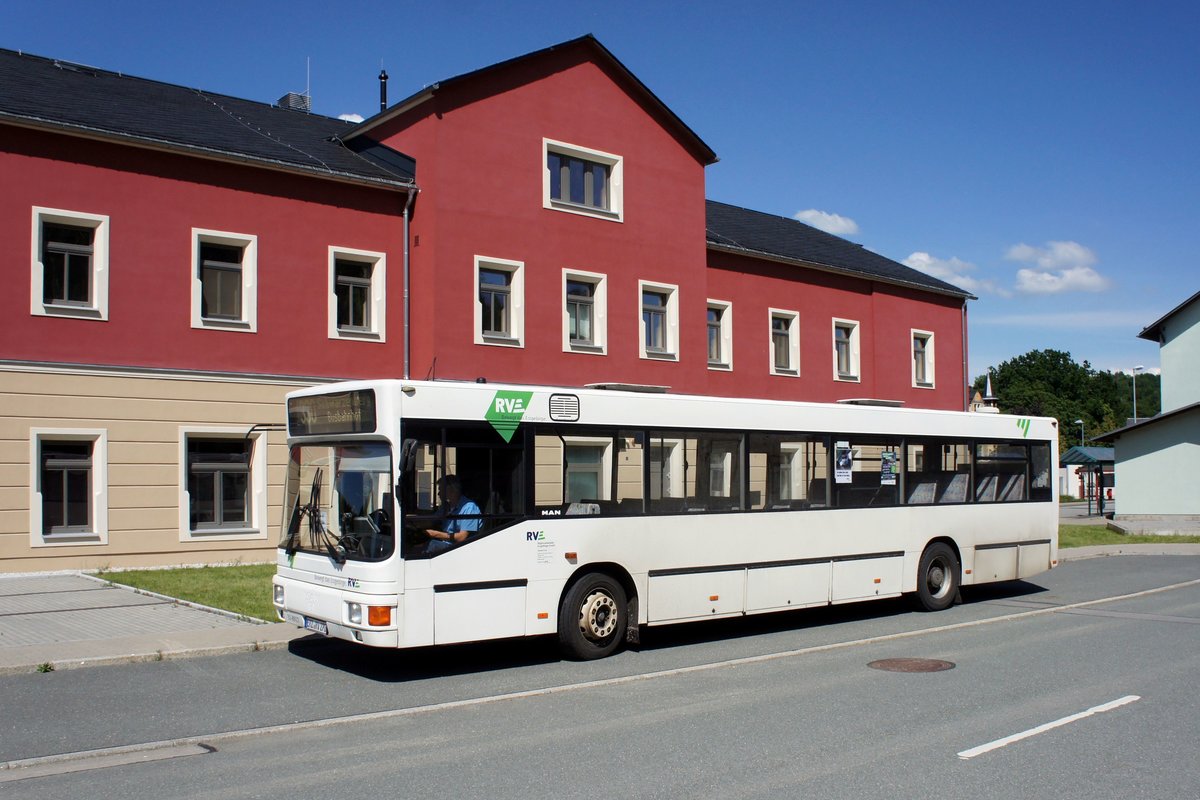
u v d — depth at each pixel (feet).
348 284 68.64
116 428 57.26
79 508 56.59
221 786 20.07
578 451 35.32
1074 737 24.32
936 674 32.53
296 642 36.60
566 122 77.10
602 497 35.88
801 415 43.14
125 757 22.40
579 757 22.29
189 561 59.52
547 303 75.15
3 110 53.57
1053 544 54.60
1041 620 45.70
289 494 34.71
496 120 72.90
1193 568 73.36
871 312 108.37
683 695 29.19
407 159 72.33
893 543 46.37
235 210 62.69
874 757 22.38
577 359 76.84
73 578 52.75
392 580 29.96
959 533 49.67
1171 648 37.68
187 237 60.64
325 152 72.18
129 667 32.58
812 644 38.91
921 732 24.75
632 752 22.74
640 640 39.78
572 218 77.15
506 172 73.26
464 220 70.64
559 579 34.19
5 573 53.21
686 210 85.51
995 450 52.11
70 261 57.21
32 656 32.68
